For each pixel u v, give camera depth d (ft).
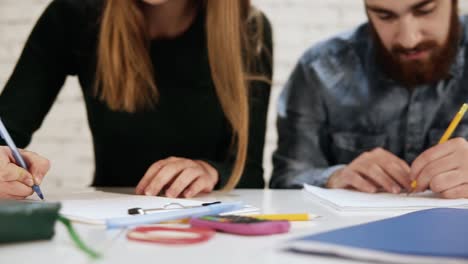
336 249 1.55
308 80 4.71
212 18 3.93
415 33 3.98
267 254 1.65
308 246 1.60
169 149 4.27
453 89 4.38
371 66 4.55
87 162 7.94
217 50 3.93
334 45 4.75
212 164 3.67
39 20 4.20
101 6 4.21
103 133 4.29
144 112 4.19
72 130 7.92
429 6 3.89
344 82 4.62
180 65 4.21
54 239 1.86
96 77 4.13
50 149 7.95
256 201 3.15
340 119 4.64
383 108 4.51
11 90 4.04
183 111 4.23
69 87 7.89
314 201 3.15
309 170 4.31
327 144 4.75
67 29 4.19
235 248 1.75
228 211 2.48
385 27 4.05
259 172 4.22
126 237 1.91
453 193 3.12
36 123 4.14
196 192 3.28
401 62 4.19
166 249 1.73
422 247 1.56
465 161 3.15
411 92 4.42
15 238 1.77
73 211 2.39
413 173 3.31
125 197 3.02
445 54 4.19
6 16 7.95
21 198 2.87
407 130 4.47
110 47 3.94
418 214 2.29
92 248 1.73
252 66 4.26
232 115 3.88
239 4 4.19
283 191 3.73
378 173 3.51
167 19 4.15
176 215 2.20
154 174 3.28
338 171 4.02
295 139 4.63
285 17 7.90
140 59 4.02
